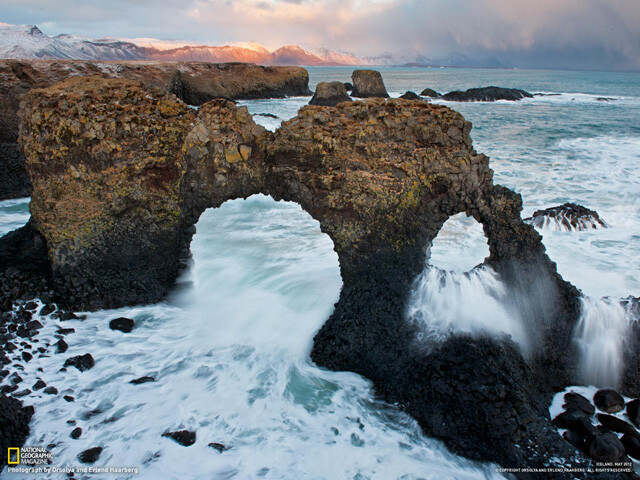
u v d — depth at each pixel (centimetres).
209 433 688
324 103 4838
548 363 830
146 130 929
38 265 1045
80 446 661
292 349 898
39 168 964
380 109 889
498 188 916
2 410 674
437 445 687
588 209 1493
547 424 702
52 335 906
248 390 785
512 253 887
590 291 1069
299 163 936
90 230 959
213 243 1338
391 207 887
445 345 806
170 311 1013
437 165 876
